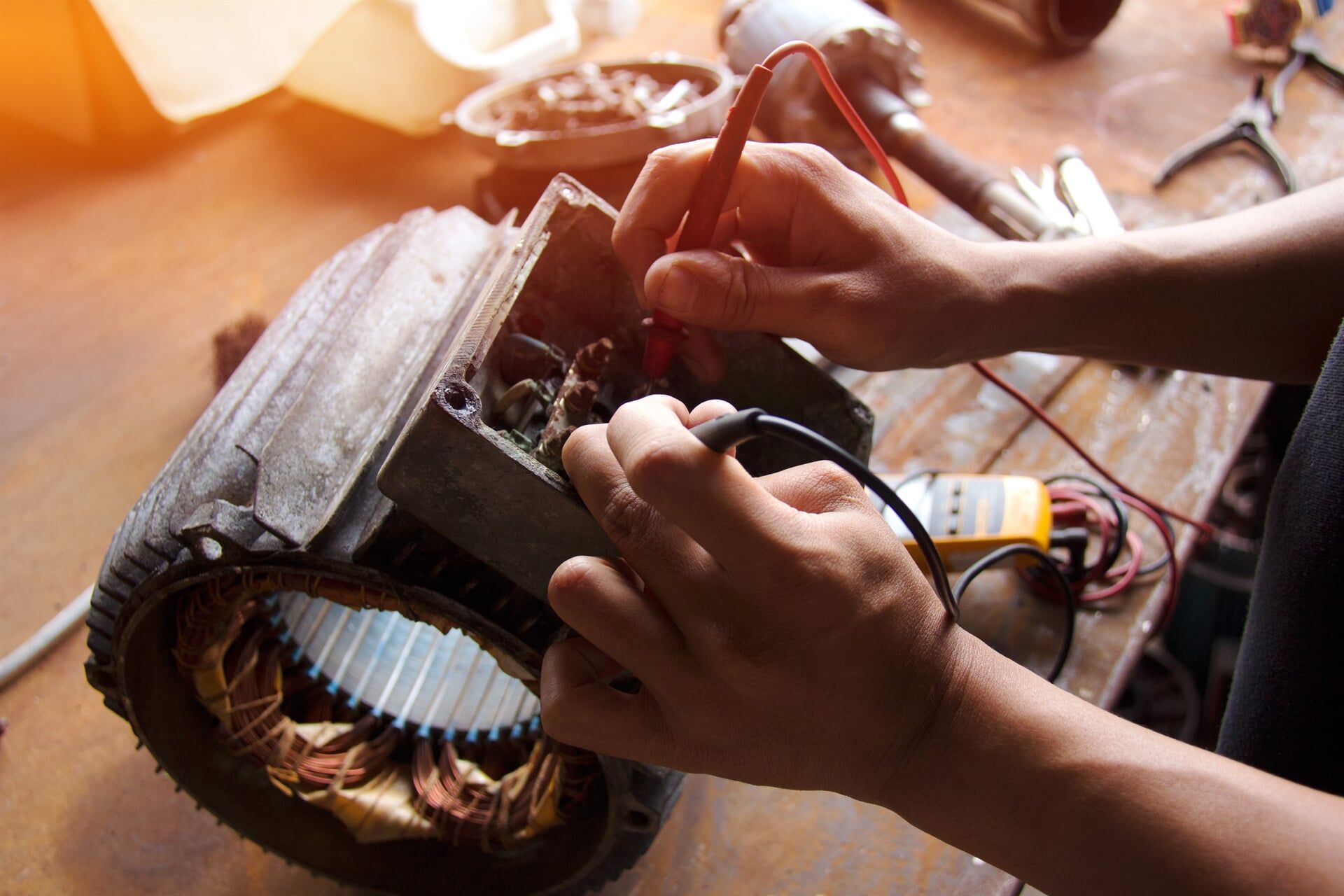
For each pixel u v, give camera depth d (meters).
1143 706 1.36
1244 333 0.76
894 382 1.17
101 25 1.41
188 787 0.76
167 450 1.15
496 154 1.23
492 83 1.46
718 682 0.51
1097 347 0.78
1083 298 0.73
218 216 1.46
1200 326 0.75
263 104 1.66
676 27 1.82
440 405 0.52
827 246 0.69
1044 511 0.92
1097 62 1.71
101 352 1.26
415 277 0.76
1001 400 1.14
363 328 0.71
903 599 0.50
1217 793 0.48
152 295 1.34
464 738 0.85
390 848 0.83
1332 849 0.46
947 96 1.65
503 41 1.59
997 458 1.09
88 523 1.09
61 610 1.02
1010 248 0.74
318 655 0.89
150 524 0.64
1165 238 0.76
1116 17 1.82
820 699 0.50
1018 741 0.51
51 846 0.86
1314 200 0.76
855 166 1.42
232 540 0.58
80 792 0.89
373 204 1.48
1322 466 0.62
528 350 0.70
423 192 1.50
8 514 1.10
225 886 0.85
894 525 0.93
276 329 0.79
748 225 0.70
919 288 0.69
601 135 1.20
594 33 1.75
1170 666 1.38
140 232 1.43
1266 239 0.74
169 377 1.23
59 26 1.41
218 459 0.65
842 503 0.51
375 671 0.90
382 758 0.83
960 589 0.84
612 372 0.76
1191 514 1.04
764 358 0.75
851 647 0.48
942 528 0.93
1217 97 1.63
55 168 1.54
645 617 0.51
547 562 0.58
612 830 0.69
